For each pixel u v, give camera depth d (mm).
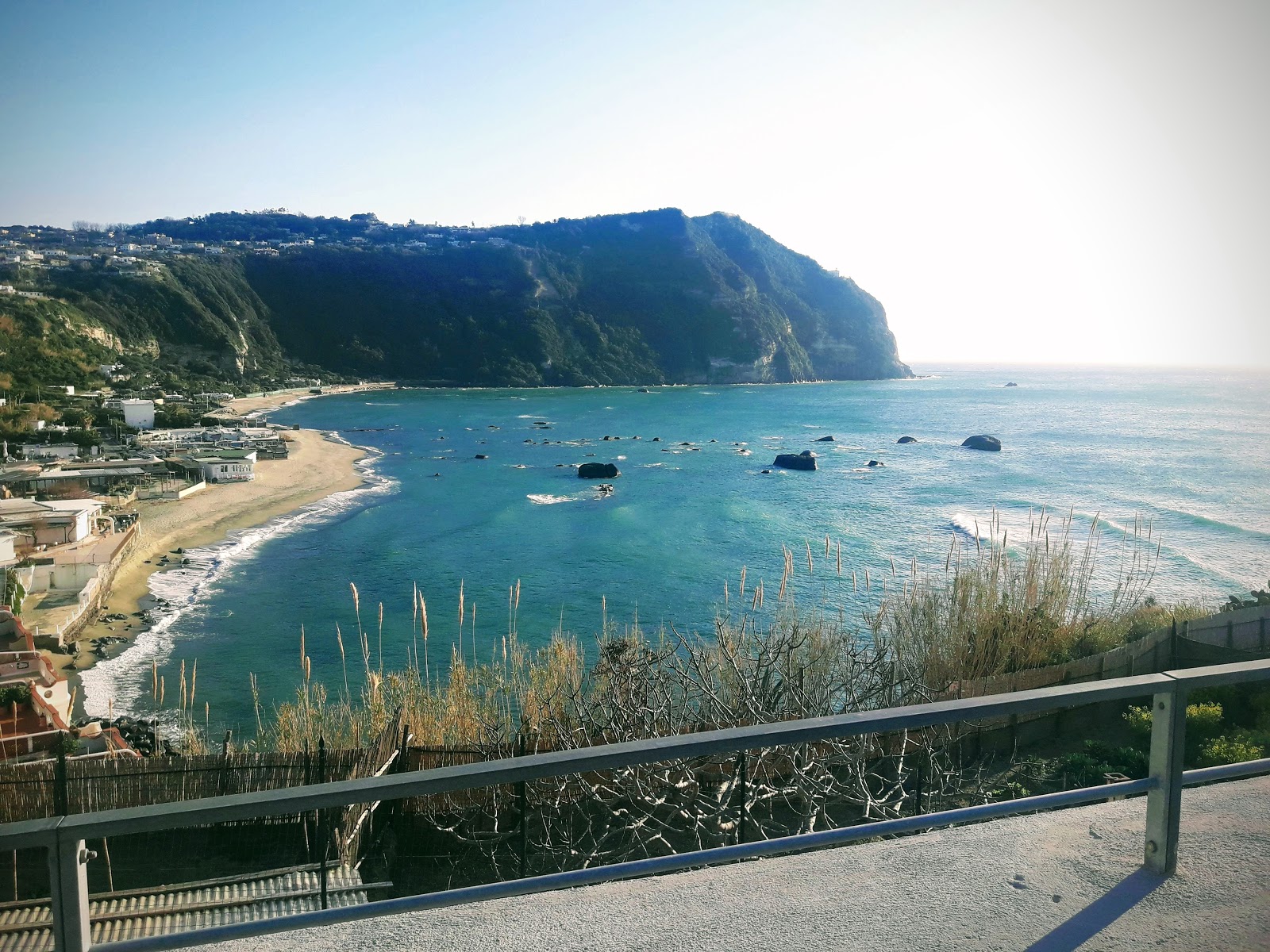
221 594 36625
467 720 15125
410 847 10961
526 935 2691
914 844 3355
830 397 189375
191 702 24734
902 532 47031
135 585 37812
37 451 69125
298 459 78625
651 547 44219
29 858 8844
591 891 2973
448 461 80375
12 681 22188
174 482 62344
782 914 2834
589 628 31047
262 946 2607
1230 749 11719
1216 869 3174
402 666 27547
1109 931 2770
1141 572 37219
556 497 60594
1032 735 14367
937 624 18922
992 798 11516
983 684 14281
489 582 37906
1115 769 12336
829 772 11469
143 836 10477
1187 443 95250
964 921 2811
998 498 58000
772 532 47594
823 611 31078
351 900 9000
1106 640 18641
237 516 53250
